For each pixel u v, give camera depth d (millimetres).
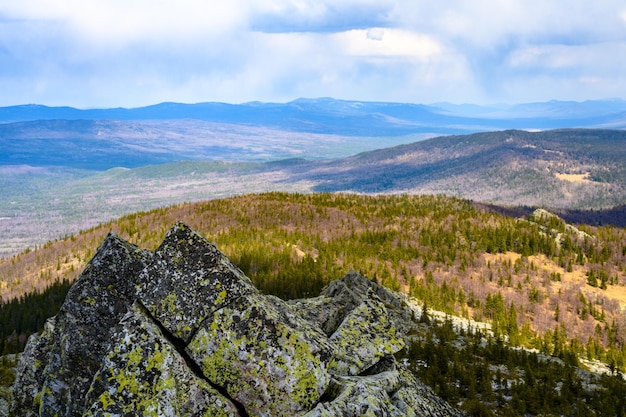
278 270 174125
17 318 142625
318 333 19141
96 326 21688
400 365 21141
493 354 86938
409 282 194375
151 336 16828
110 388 15977
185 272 18500
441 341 90875
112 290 22266
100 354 21219
